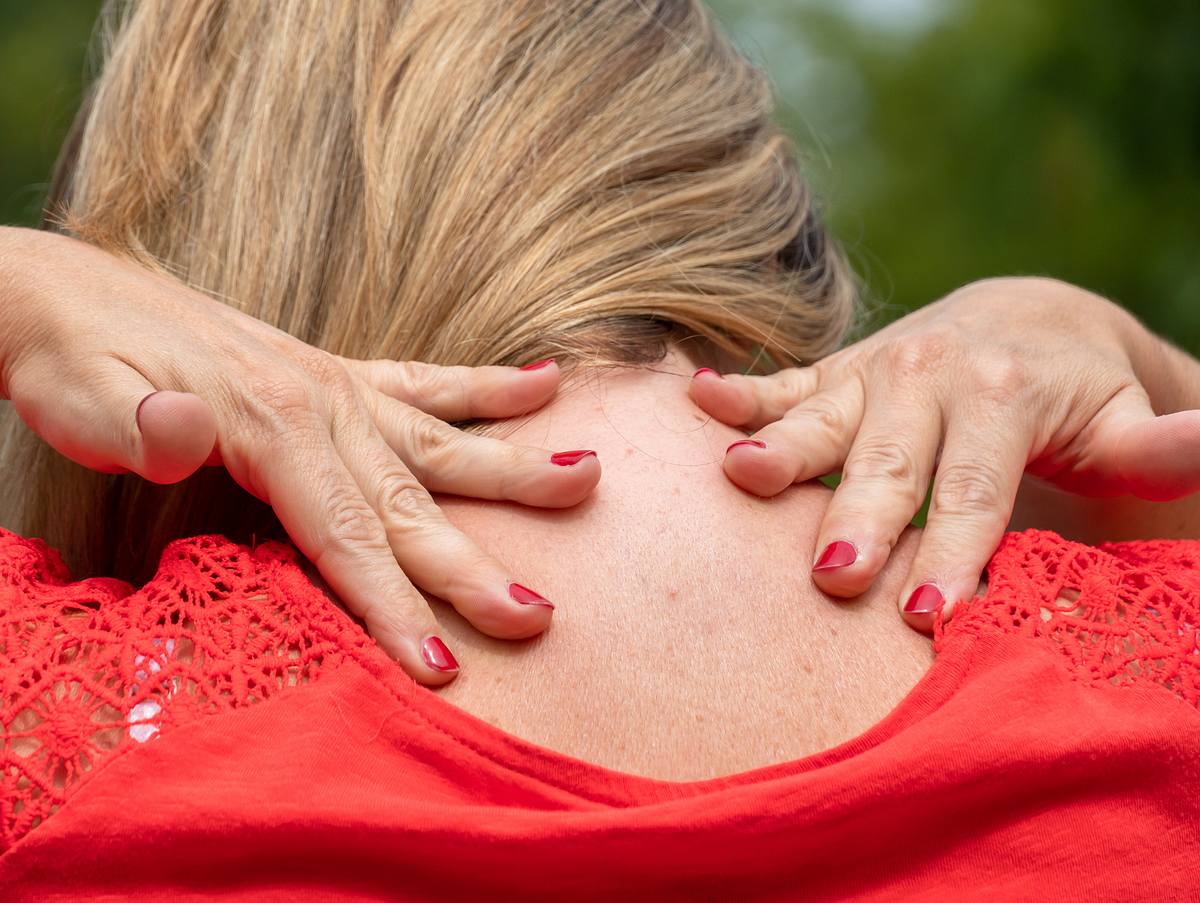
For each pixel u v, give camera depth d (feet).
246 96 3.37
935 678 2.44
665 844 2.18
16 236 3.10
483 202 3.17
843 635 2.58
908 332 3.39
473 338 3.11
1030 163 14.97
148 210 3.34
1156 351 3.74
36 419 2.76
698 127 3.39
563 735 2.40
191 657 2.41
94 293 2.88
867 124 15.85
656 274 3.21
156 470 2.50
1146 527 4.09
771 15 16.56
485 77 3.28
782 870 2.27
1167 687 2.50
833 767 2.24
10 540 2.71
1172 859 2.25
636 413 3.03
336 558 2.56
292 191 3.26
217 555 2.58
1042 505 4.13
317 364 2.87
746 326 3.33
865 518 2.75
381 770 2.30
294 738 2.28
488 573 2.55
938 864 2.29
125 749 2.23
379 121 3.26
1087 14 15.05
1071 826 2.28
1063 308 3.50
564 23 3.39
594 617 2.56
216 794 2.16
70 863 2.15
